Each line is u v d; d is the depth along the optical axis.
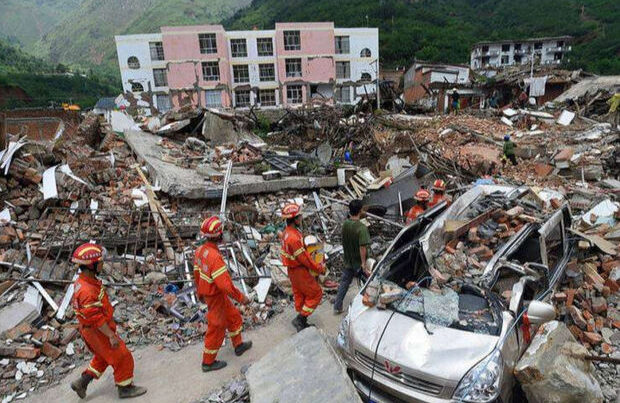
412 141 14.26
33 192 7.93
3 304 5.63
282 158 12.27
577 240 6.34
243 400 4.41
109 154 11.93
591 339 4.93
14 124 14.03
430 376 3.51
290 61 48.75
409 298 4.28
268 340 5.54
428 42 66.44
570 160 13.23
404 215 9.16
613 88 25.61
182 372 4.94
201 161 11.71
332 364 4.13
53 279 6.19
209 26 45.91
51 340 5.29
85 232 7.39
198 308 6.16
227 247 7.57
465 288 4.33
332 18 78.94
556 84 31.72
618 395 4.17
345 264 5.88
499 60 63.22
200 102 47.53
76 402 4.50
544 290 4.65
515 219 5.52
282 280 6.77
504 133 19.72
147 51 46.00
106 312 4.32
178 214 8.52
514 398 4.00
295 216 5.22
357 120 19.53
